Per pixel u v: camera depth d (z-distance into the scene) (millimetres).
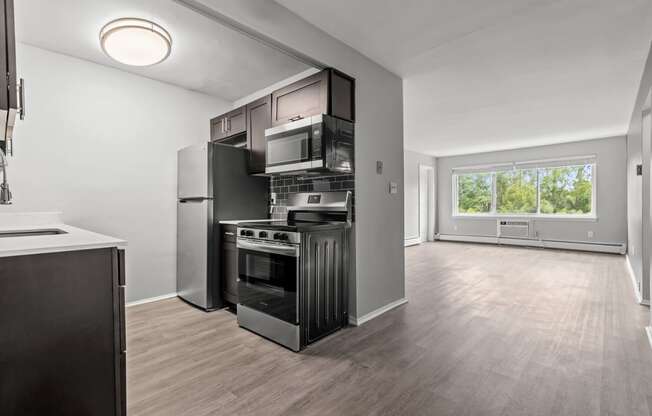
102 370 1216
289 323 2170
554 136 5941
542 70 3047
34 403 1082
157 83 3262
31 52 2549
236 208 3135
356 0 2000
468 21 2236
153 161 3236
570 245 6465
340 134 2484
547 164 6762
